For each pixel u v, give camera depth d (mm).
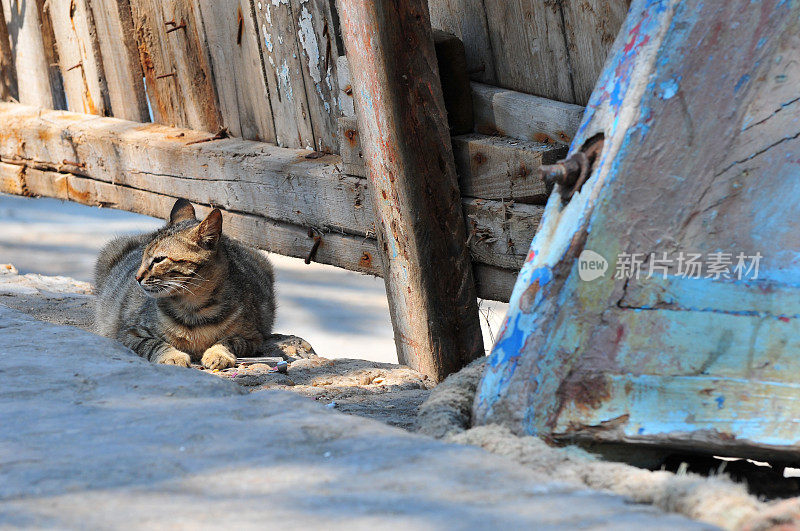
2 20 21422
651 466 6457
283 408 6898
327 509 4898
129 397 7344
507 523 4633
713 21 6977
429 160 10414
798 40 6652
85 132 18375
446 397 7531
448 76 10805
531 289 7172
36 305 15430
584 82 9797
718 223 6520
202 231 12531
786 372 5957
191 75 16344
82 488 5344
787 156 6480
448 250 10664
